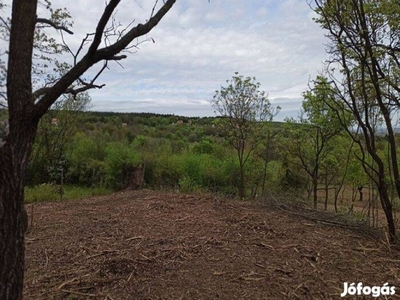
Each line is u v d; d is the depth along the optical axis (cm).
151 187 1023
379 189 456
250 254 383
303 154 852
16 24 171
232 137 963
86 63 179
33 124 174
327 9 430
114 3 168
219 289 303
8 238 166
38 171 1121
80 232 466
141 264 352
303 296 295
